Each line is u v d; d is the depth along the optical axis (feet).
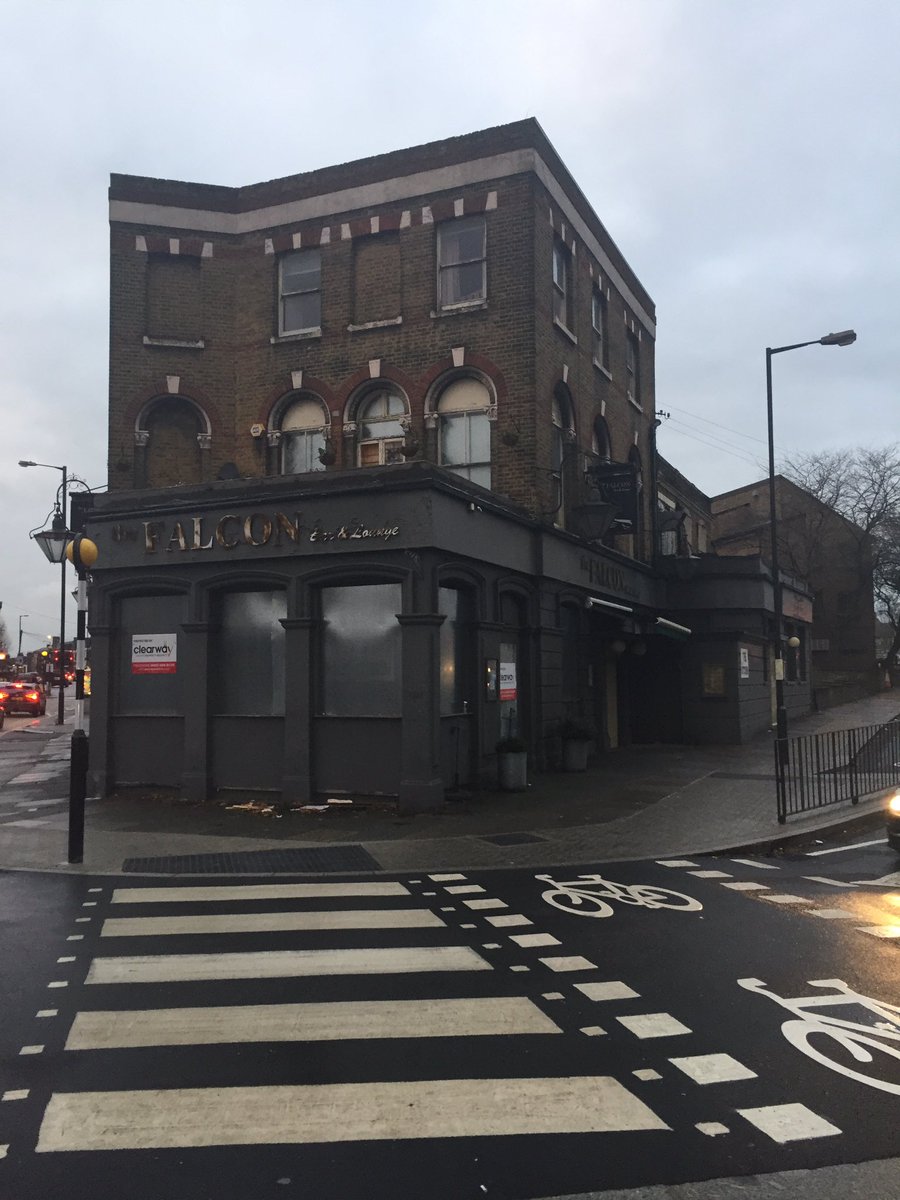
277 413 64.39
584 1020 18.25
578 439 67.10
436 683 44.75
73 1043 17.17
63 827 41.68
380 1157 13.07
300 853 35.22
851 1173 12.64
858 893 29.45
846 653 157.17
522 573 55.98
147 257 64.90
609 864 33.40
